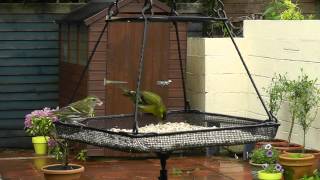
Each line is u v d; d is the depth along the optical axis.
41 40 15.61
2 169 12.73
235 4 16.22
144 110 7.11
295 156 10.73
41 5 15.51
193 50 14.51
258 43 13.75
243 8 16.19
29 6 15.45
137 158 13.81
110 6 7.08
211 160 13.59
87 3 15.43
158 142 5.63
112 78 13.40
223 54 14.03
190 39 14.64
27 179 11.73
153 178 11.77
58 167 10.40
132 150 5.57
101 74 13.37
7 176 12.02
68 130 6.59
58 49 15.62
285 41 12.84
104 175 12.05
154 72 13.70
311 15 15.30
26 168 12.80
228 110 14.12
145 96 7.11
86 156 13.42
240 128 6.11
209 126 7.54
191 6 15.43
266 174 10.45
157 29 13.66
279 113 12.84
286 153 11.06
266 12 14.92
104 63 13.36
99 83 13.37
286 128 12.66
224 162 13.34
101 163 13.28
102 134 6.02
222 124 7.50
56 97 15.76
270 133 6.33
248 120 7.26
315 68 11.96
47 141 12.24
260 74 13.68
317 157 11.11
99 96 13.37
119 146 5.72
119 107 13.48
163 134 5.66
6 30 15.38
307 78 12.08
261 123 6.46
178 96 14.09
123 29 13.38
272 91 12.42
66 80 14.90
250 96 14.05
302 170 10.61
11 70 15.52
